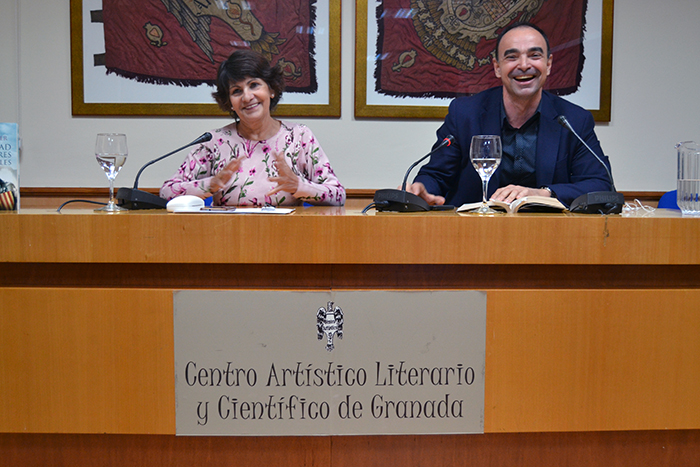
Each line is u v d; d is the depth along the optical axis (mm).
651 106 2746
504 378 1009
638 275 1062
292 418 1009
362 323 998
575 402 1013
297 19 2637
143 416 1009
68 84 2643
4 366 1008
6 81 2627
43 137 2658
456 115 1914
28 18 2611
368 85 2674
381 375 1004
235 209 1204
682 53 2732
